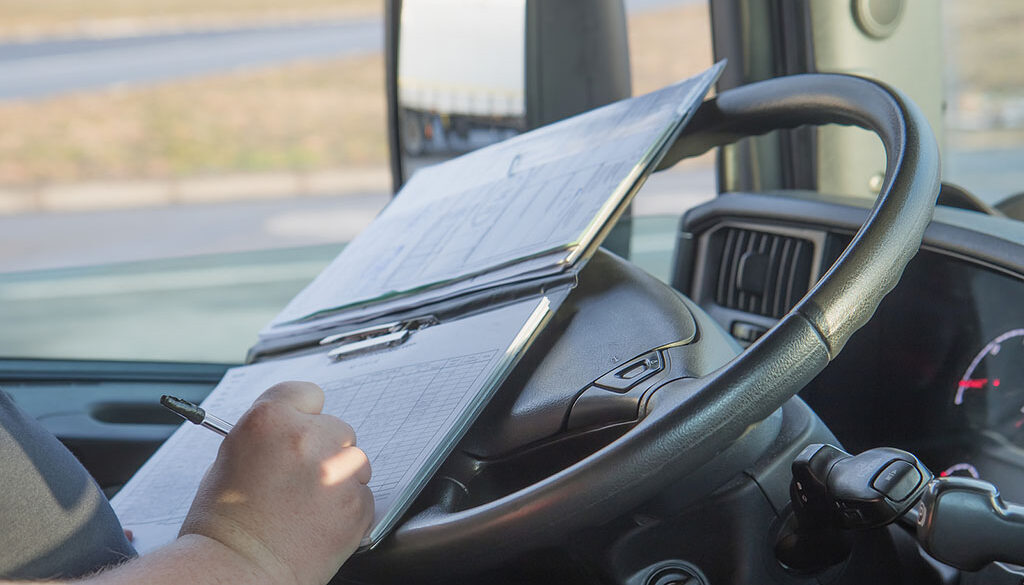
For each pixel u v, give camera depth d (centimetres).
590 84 143
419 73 166
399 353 80
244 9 1711
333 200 765
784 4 127
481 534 59
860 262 60
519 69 145
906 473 58
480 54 152
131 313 327
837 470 60
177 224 670
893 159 67
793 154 132
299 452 61
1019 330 87
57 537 57
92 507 60
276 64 1338
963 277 90
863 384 99
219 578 56
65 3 1759
